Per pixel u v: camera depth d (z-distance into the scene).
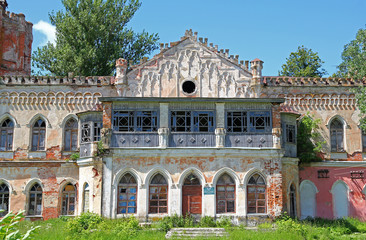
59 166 31.30
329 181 31.70
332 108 32.75
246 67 32.28
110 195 26.14
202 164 26.72
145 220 25.89
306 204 31.34
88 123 29.64
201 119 27.50
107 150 26.55
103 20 44.12
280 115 29.16
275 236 21.83
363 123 31.89
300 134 31.59
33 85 32.16
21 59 37.53
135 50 45.88
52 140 31.69
